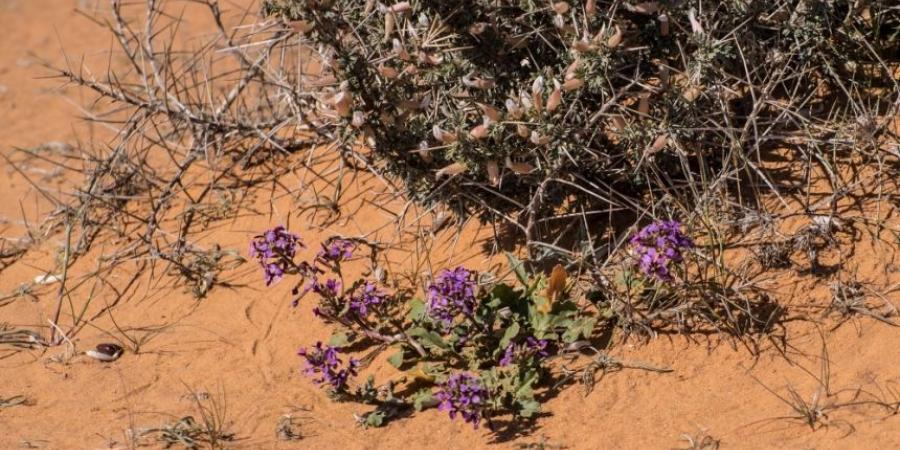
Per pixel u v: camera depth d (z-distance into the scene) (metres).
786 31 4.81
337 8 4.73
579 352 4.29
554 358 4.29
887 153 4.70
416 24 4.60
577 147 4.45
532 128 4.36
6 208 6.37
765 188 4.72
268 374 4.58
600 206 4.80
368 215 5.30
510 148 4.39
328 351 4.29
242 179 5.82
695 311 4.29
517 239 4.85
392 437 4.10
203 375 4.65
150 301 5.21
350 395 4.32
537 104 4.28
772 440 3.74
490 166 4.34
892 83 5.00
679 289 4.29
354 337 4.62
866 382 3.89
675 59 4.82
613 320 4.37
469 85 4.51
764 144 4.91
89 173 6.06
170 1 8.97
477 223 5.00
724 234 4.58
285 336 4.77
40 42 9.14
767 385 4.00
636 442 3.85
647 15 4.55
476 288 4.61
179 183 5.83
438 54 4.55
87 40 9.03
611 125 4.67
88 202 5.80
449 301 4.25
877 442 3.62
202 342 4.86
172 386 4.61
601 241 4.71
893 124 4.80
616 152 4.72
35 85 8.34
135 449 4.22
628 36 4.55
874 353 4.02
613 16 4.45
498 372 4.25
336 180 5.56
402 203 5.28
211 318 5.00
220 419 4.30
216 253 5.35
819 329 4.16
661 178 4.73
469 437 4.04
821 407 3.82
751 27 4.86
